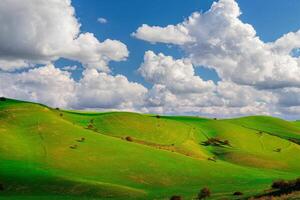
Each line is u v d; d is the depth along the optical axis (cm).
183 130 19362
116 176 10619
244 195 7138
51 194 8350
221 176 11825
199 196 7562
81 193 8512
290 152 19012
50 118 14625
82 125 16412
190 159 13500
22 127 13350
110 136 14850
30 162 10694
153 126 18475
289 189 6450
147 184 10262
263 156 17188
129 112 19750
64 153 11775
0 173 9475
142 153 12950
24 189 8600
